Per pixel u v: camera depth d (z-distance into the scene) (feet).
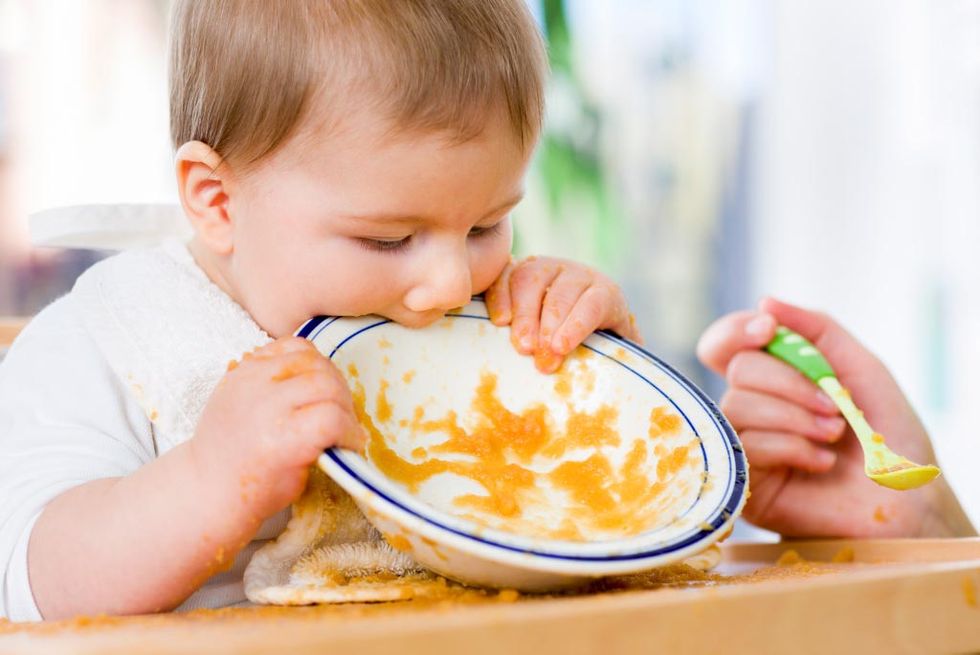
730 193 9.55
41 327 3.08
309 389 2.25
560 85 8.66
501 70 2.73
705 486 2.44
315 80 2.67
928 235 9.37
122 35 6.95
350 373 2.65
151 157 6.99
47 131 6.80
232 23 2.83
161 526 2.32
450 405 2.81
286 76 2.71
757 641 1.87
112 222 3.66
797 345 3.75
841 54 9.55
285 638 1.46
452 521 2.03
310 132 2.69
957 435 9.21
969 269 9.20
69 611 2.41
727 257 9.56
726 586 2.10
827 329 3.89
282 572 2.64
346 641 1.47
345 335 2.72
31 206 6.76
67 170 6.84
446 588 2.34
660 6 9.16
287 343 2.43
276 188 2.77
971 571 2.22
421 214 2.68
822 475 3.80
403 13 2.67
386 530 2.27
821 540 3.76
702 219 9.45
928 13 9.27
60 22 6.83
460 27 2.70
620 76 9.06
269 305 2.91
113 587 2.36
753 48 9.51
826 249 9.62
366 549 2.62
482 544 1.99
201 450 2.35
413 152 2.63
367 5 2.68
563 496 2.66
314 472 2.65
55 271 6.81
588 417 2.86
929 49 9.29
